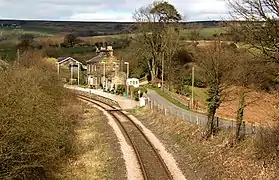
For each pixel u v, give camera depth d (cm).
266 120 3234
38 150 1812
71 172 2256
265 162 1948
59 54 13025
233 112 4191
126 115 4781
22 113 1650
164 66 7875
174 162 2484
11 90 1662
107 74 9031
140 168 2370
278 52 1625
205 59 2791
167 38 7612
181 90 6769
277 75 1827
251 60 1947
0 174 1552
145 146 2964
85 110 5138
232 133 2495
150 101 5481
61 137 2417
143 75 8856
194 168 2323
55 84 3528
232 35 1797
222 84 2875
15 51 9931
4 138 1540
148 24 7969
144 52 8156
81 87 8950
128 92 7144
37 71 3197
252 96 3541
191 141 2848
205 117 3750
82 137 3369
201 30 7669
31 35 15775
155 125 3875
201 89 6688
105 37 15862
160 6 7856
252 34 1639
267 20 1564
